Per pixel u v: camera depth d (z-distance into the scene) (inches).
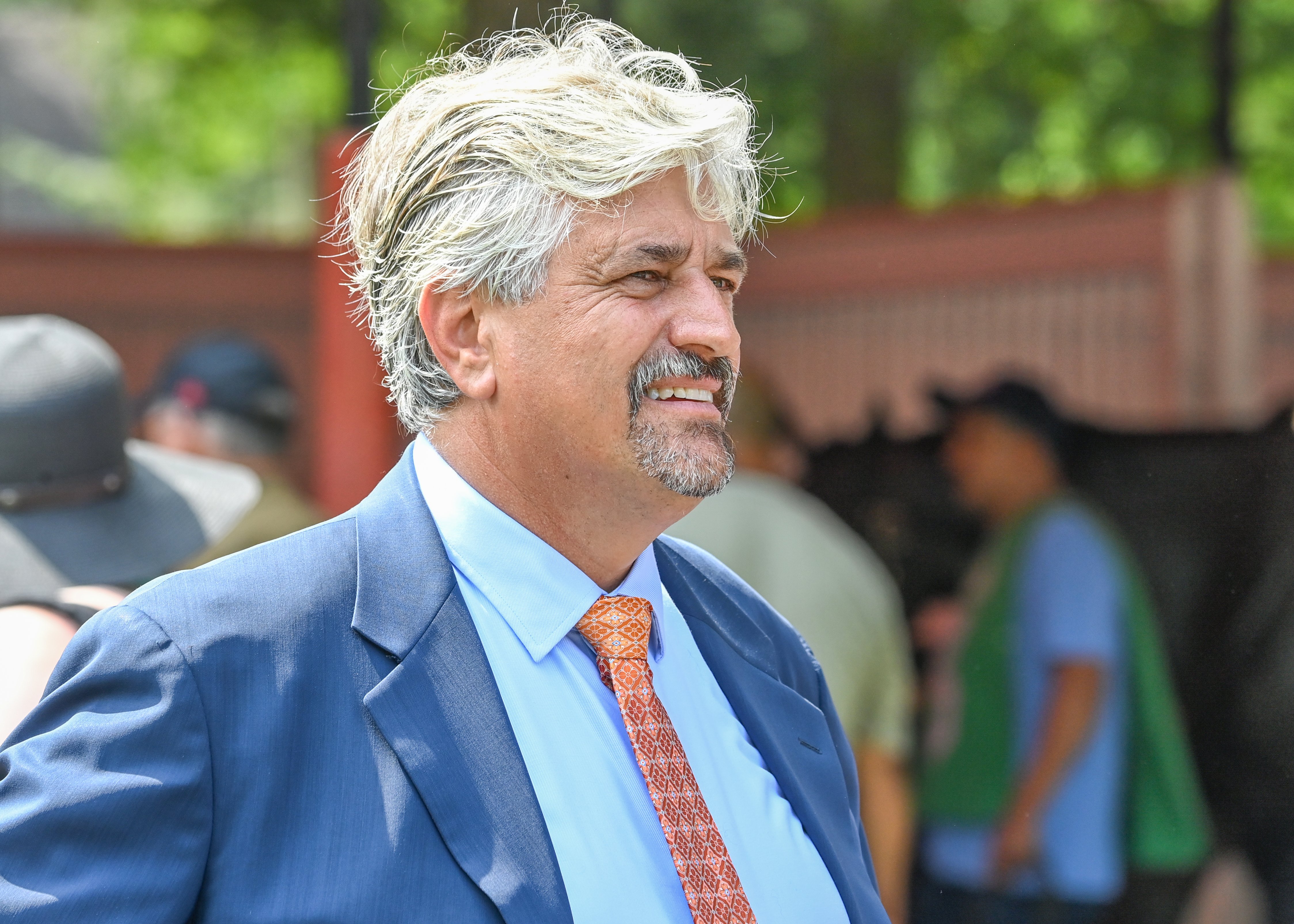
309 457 433.7
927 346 383.2
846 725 257.4
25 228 1050.1
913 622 320.2
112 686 92.1
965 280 379.6
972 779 287.9
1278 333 398.3
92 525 150.8
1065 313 366.9
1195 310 354.9
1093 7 493.4
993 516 309.0
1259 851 278.4
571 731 105.0
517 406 105.4
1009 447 304.2
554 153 100.9
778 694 125.0
